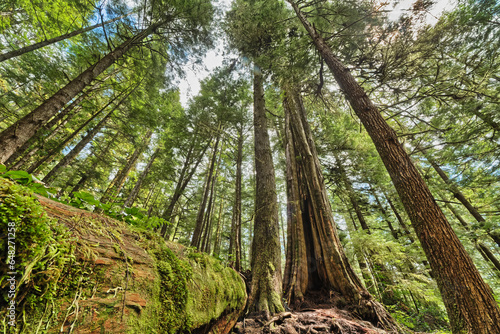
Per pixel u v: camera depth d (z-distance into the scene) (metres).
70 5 6.01
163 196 15.82
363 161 9.02
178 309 1.13
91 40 6.89
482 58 4.58
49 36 7.11
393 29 4.45
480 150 5.88
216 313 1.66
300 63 4.75
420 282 5.95
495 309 2.09
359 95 4.03
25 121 3.76
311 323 2.48
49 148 7.07
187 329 1.16
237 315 2.39
